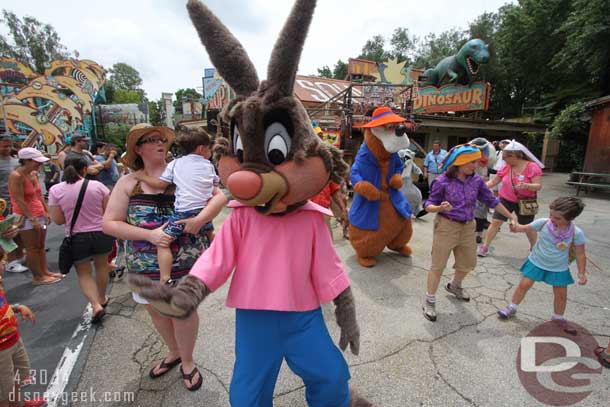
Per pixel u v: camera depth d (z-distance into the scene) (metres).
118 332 3.08
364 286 3.93
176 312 1.37
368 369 2.50
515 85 26.14
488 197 3.27
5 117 15.59
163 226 2.19
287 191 1.41
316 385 1.63
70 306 3.65
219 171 1.60
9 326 1.92
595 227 6.68
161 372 2.46
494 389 2.31
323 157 1.48
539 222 3.01
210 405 2.20
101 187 3.32
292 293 1.53
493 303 3.51
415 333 2.96
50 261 5.16
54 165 9.49
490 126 15.30
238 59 1.51
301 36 1.38
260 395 1.60
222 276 1.54
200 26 1.51
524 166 4.59
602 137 11.32
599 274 4.26
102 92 19.91
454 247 3.30
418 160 11.84
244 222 1.61
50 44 44.50
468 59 15.05
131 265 2.25
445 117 14.05
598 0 12.59
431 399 2.22
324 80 17.56
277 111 1.40
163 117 30.17
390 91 11.83
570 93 18.77
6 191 4.88
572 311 3.34
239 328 1.64
